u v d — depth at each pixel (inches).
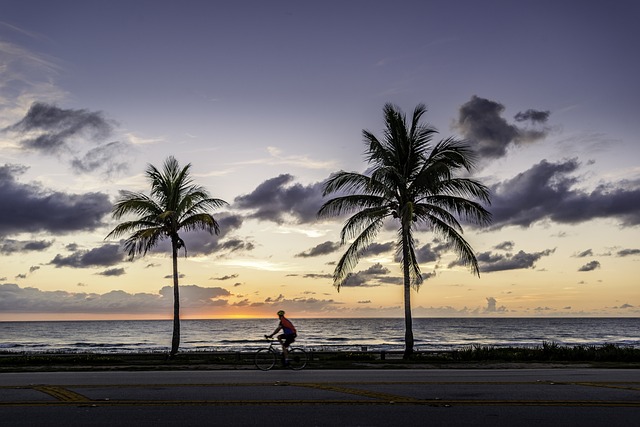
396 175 1132.5
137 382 653.9
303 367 888.9
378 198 1179.3
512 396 522.6
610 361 1041.5
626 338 4042.8
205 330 6269.7
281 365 902.4
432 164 1151.6
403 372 799.1
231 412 441.1
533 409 453.1
